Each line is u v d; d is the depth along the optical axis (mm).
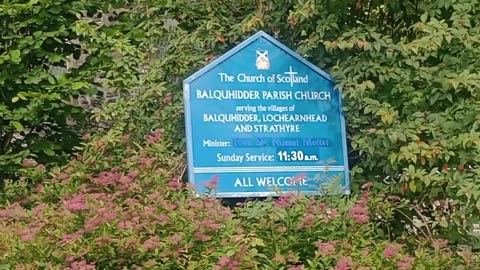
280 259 4367
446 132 5316
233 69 5648
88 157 5902
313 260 4488
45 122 6980
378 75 5594
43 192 5520
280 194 5305
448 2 5664
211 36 6328
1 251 4371
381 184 5555
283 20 6305
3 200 5941
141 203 4855
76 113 6828
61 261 4316
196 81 5574
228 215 4703
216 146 5520
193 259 4383
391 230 5543
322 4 5781
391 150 5477
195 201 4891
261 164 5562
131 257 4375
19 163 6523
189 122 5508
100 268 4379
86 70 6781
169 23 6688
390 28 5996
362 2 5848
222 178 5480
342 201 5125
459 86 5281
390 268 4395
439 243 4773
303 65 5770
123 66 6566
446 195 5262
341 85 5641
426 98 5539
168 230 4512
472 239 5355
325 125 5727
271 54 5730
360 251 4543
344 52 5859
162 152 5727
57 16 6809
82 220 4566
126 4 7215
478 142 5008
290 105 5695
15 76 6652
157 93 6109
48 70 6988
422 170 5195
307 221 4719
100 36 6719
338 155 5688
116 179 5246
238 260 4234
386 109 5457
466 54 5543
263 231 4703
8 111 6520
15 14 6598
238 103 5617
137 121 6270
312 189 5438
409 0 5887
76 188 5418
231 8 6625
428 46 5312
